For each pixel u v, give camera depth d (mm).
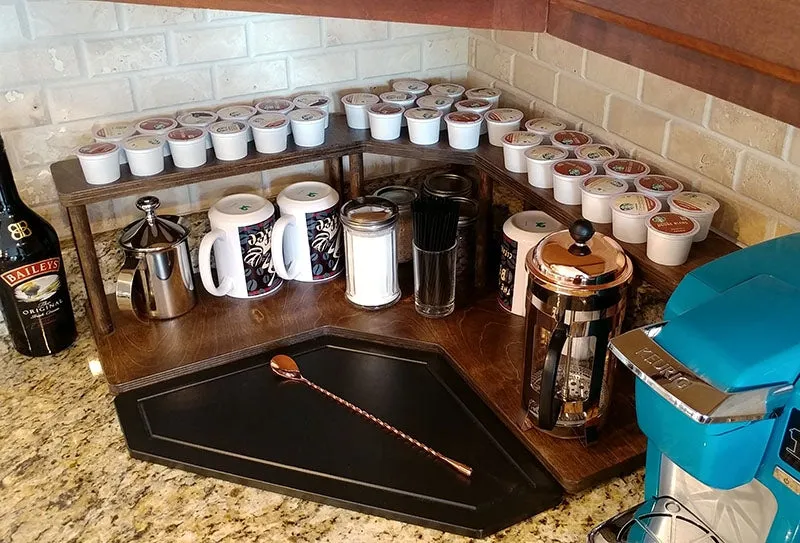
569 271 937
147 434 1098
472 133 1341
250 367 1236
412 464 1038
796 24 511
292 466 1035
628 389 1156
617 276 947
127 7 1249
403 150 1361
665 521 854
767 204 1021
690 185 1141
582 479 987
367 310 1350
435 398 1164
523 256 1266
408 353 1263
